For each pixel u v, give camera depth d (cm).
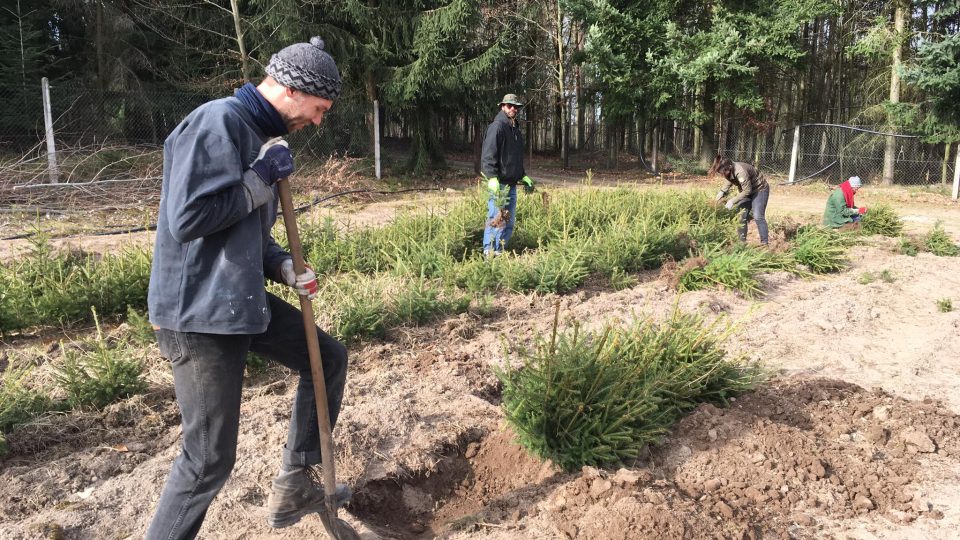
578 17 2228
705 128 2367
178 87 1892
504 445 366
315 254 696
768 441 349
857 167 2094
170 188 204
